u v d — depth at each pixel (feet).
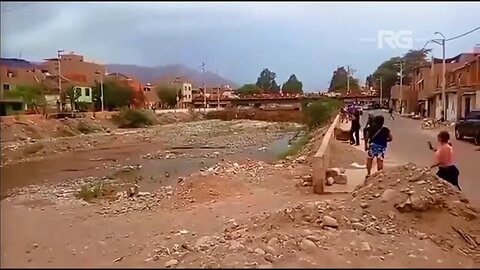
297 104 263.70
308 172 52.75
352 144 73.10
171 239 30.99
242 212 37.22
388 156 59.77
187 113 267.39
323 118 134.72
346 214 27.50
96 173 83.87
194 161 96.37
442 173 31.83
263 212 35.09
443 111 131.44
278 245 23.39
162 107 286.46
